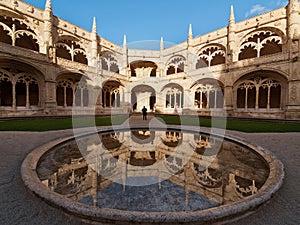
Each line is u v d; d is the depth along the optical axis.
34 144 6.91
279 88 23.17
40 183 3.51
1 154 5.68
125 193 3.55
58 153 6.39
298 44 18.28
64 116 20.34
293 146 6.91
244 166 5.20
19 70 19.72
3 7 18.62
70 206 2.63
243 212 2.66
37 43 22.23
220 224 2.51
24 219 2.59
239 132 9.99
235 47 24.22
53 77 21.53
